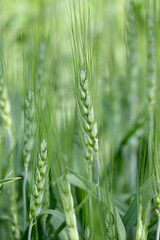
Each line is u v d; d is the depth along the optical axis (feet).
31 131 2.15
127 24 2.75
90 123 2.03
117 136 2.80
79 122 2.07
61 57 2.73
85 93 2.03
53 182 2.23
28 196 2.40
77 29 2.02
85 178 2.04
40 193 2.04
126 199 2.52
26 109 2.15
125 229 2.12
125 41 2.75
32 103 2.14
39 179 2.03
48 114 2.02
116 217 2.06
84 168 2.05
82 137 2.06
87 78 2.03
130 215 2.12
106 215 2.05
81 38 2.02
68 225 1.95
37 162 2.04
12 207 2.28
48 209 2.15
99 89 2.72
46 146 2.02
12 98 2.63
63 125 2.14
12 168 2.27
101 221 2.03
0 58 2.34
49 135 2.01
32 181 2.06
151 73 2.38
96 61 2.07
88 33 2.02
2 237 2.52
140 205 2.02
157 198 2.03
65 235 2.20
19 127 2.67
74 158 2.37
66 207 1.95
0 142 2.15
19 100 2.73
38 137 2.03
